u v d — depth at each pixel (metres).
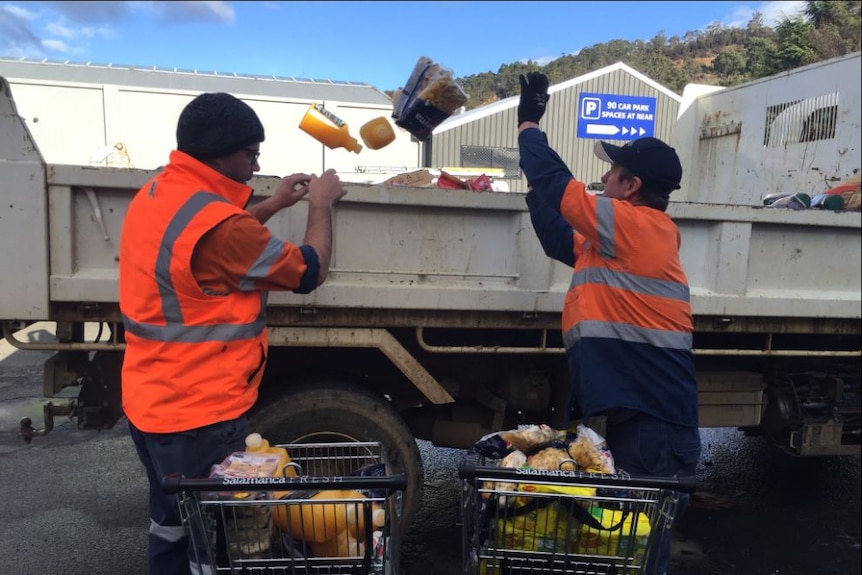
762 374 3.81
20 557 3.32
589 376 2.38
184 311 1.99
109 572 3.21
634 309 2.34
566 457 2.12
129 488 4.16
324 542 1.93
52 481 4.24
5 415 5.24
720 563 3.46
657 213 2.41
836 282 3.46
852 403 3.89
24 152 2.45
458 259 2.92
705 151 5.21
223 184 2.09
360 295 2.79
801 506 4.18
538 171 2.38
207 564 1.89
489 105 13.77
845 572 3.40
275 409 2.81
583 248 2.58
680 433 2.40
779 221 3.25
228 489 1.76
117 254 2.59
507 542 2.00
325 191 2.30
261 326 2.18
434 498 4.16
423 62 2.62
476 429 3.46
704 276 3.26
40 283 2.50
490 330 3.22
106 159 4.05
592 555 1.99
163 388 2.01
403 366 2.95
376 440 2.94
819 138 4.28
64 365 2.85
